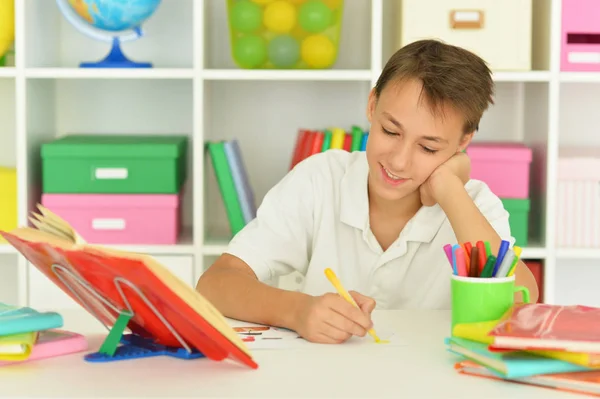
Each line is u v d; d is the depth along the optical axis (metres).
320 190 1.79
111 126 2.94
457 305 1.14
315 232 1.79
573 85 2.96
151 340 1.15
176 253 2.56
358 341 1.19
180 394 0.93
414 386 0.96
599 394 0.94
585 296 3.03
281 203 1.77
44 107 2.76
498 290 1.12
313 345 1.16
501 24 2.53
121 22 2.54
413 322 1.32
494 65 2.54
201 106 2.54
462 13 2.52
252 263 1.69
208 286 1.44
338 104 2.94
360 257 1.76
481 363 1.01
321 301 1.20
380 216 1.75
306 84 2.93
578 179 2.61
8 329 1.03
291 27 2.56
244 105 2.93
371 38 2.54
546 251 2.57
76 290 1.12
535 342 0.96
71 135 2.87
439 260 1.71
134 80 2.93
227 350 0.99
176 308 0.95
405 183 1.51
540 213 2.65
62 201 2.54
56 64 2.87
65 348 1.10
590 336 0.97
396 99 1.43
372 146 1.49
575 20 2.52
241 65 2.58
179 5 2.89
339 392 0.94
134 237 2.57
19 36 2.51
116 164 2.55
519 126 2.94
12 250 2.57
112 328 1.08
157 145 2.55
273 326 1.30
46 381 0.97
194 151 2.54
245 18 2.54
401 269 1.72
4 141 2.95
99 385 0.96
